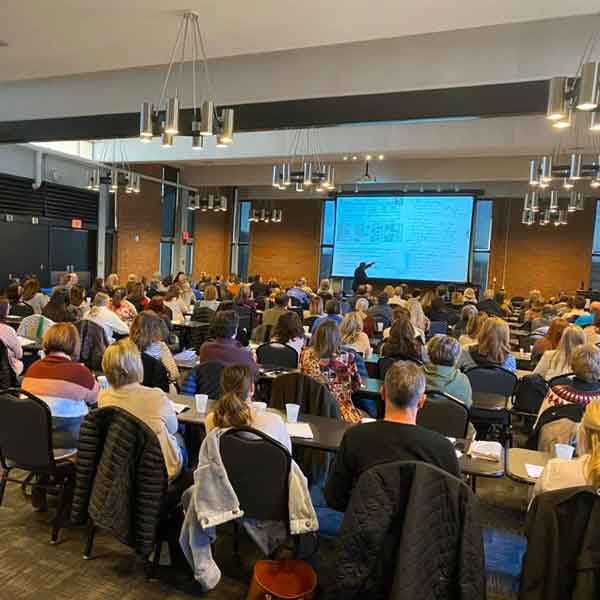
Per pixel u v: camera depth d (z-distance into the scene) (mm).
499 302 9281
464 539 1621
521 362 5234
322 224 14602
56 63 4793
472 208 12680
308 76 5359
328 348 3201
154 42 4293
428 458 1778
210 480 2160
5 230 9281
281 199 15016
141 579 2432
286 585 2096
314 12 3688
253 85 5566
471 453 2357
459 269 12867
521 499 3467
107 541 2730
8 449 2617
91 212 11062
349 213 13812
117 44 4344
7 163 9203
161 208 13031
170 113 3691
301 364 3273
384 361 4129
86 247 11078
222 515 2154
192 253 14484
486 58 4730
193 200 12688
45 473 2617
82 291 6414
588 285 12281
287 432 2385
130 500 2262
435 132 8438
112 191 10516
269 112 5770
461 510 1639
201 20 3850
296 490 2145
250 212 14688
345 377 3225
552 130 7664
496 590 2482
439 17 3699
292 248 14945
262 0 3531
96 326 4531
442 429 2846
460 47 4793
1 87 6797
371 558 1632
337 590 1648
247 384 2314
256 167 12992
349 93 5281
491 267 13023
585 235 12242
